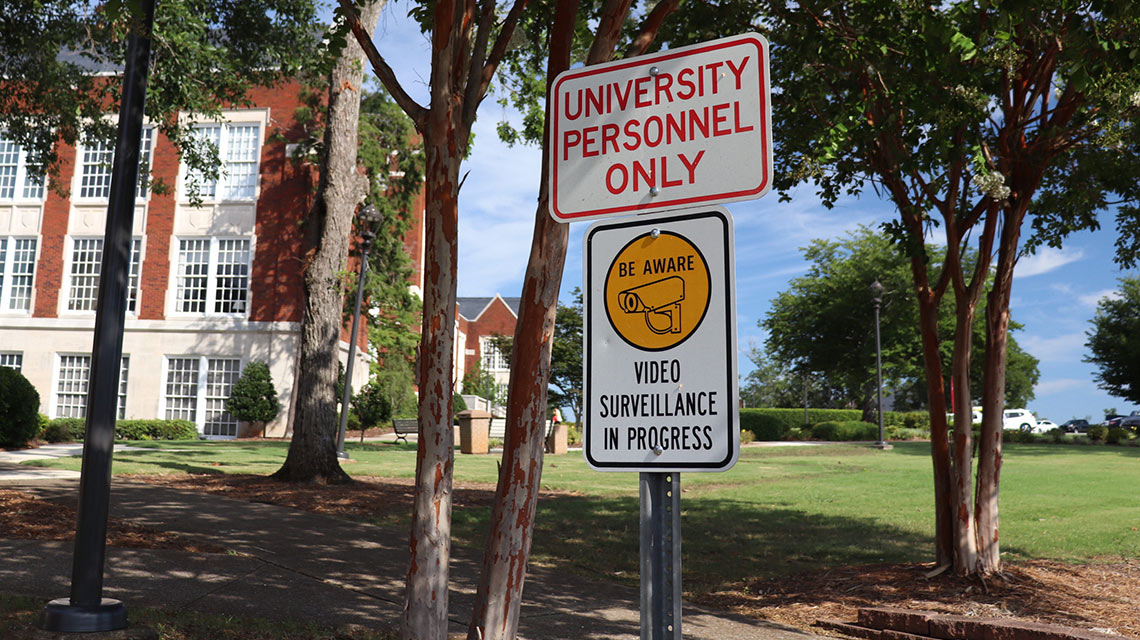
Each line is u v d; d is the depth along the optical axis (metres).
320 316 13.74
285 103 31.03
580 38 6.28
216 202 30.88
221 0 12.38
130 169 4.79
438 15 3.65
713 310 1.97
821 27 6.65
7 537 7.04
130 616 4.86
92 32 11.36
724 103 2.15
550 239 3.63
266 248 30.56
